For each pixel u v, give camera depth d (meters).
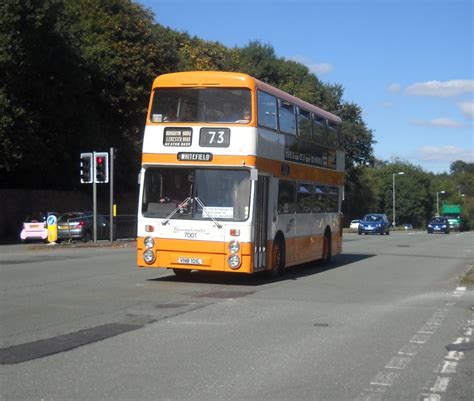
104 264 19.33
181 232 14.26
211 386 6.57
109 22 39.50
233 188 14.12
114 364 7.38
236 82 14.28
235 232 13.95
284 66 72.88
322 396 6.32
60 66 32.66
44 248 27.03
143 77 40.03
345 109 78.50
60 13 32.62
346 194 80.06
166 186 14.54
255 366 7.42
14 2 29.50
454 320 10.71
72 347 8.16
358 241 39.00
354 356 8.04
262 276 16.61
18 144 30.69
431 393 6.48
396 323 10.38
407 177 120.69
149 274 16.64
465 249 30.67
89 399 6.09
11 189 34.94
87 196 40.75
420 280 16.83
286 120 16.50
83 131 35.75
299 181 17.61
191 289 13.91
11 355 7.72
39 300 12.01
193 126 14.38
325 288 14.71
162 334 9.08
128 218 36.56
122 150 40.84
